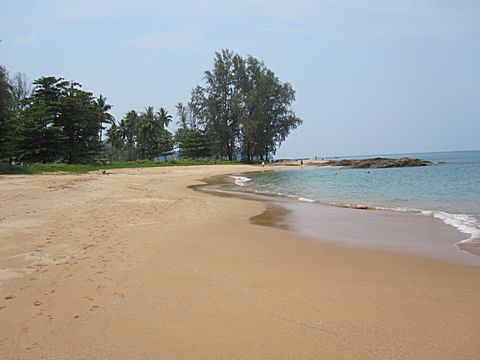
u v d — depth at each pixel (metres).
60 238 7.96
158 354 3.45
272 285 5.38
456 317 4.22
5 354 3.42
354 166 59.75
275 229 10.20
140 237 8.42
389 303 4.67
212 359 3.38
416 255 7.19
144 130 75.75
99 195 16.91
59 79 51.38
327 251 7.60
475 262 6.59
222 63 68.25
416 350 3.50
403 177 32.62
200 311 4.41
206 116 69.06
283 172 48.38
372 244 8.25
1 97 34.66
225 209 14.21
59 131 47.25
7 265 6.07
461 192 19.39
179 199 16.81
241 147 72.50
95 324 4.04
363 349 3.52
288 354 3.45
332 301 4.75
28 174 31.94
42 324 4.03
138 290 5.08
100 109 64.31
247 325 4.04
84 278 5.52
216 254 7.23
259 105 66.81
